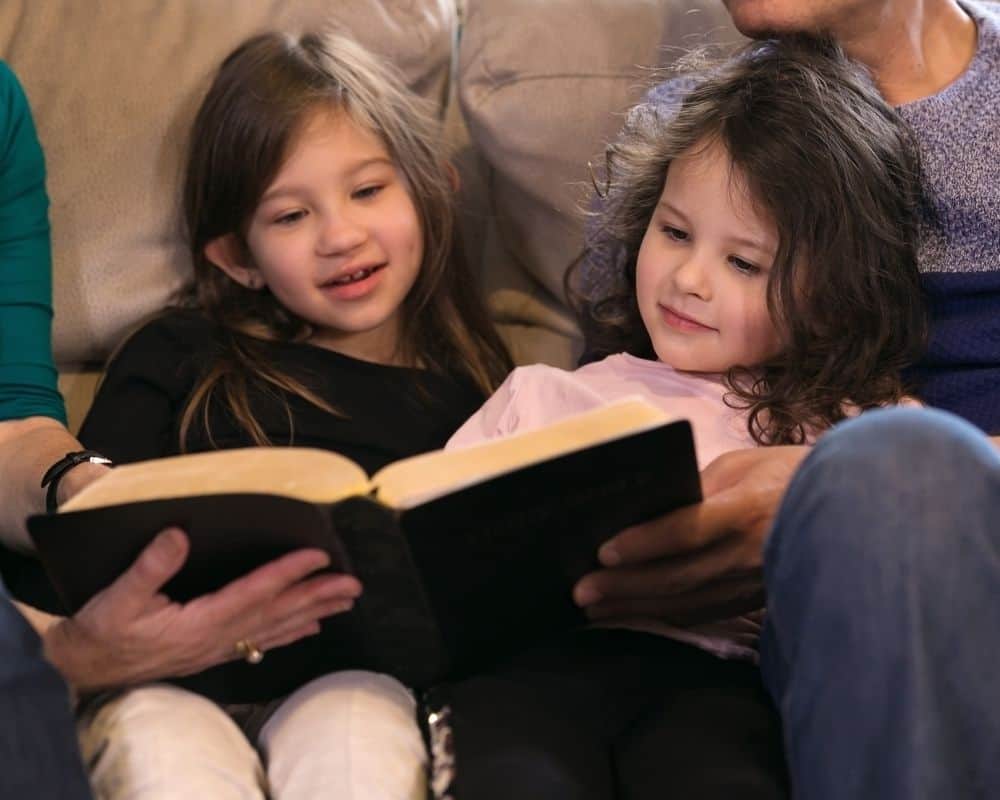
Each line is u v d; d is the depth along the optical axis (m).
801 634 1.11
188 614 1.24
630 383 1.74
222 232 1.91
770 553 1.17
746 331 1.64
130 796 1.17
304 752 1.26
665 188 1.70
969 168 1.68
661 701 1.34
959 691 1.06
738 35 2.04
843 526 1.08
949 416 1.14
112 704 1.29
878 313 1.66
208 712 1.30
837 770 1.07
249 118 1.83
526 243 2.07
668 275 1.67
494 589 1.29
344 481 1.18
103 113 1.95
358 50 1.96
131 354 1.89
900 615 1.05
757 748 1.26
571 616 1.41
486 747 1.25
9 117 1.83
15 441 1.75
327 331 1.97
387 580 1.25
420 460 1.22
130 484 1.18
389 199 1.88
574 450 1.16
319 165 1.83
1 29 1.97
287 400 1.85
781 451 1.44
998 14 1.82
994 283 1.68
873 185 1.63
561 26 1.97
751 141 1.61
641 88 1.97
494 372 2.03
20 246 1.85
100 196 1.95
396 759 1.25
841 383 1.64
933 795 1.03
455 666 1.35
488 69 1.96
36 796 1.08
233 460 1.21
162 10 1.99
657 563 1.37
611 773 1.28
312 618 1.28
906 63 1.76
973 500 1.08
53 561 1.22
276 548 1.23
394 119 1.91
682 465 1.25
